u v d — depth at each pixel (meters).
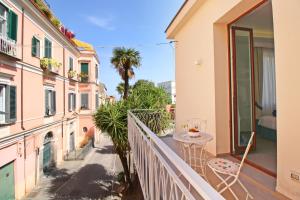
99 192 9.02
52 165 12.39
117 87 23.52
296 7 2.04
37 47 10.31
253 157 3.49
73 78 16.14
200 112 4.46
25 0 8.63
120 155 8.13
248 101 3.86
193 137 3.00
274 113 5.27
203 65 4.29
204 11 4.21
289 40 2.13
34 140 9.95
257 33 5.10
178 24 5.46
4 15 7.79
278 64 2.28
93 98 18.83
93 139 18.69
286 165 2.20
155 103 8.10
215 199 0.71
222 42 3.87
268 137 4.90
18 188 8.44
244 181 2.65
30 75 9.61
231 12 3.36
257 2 3.04
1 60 7.43
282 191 2.25
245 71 3.86
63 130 14.21
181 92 5.79
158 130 7.08
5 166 7.75
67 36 14.72
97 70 20.78
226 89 3.86
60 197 8.62
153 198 2.15
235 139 3.72
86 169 12.19
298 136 2.05
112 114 7.41
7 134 7.83
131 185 8.40
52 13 12.83
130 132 5.19
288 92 2.16
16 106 8.45
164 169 1.63
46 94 11.43
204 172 2.89
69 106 15.73
